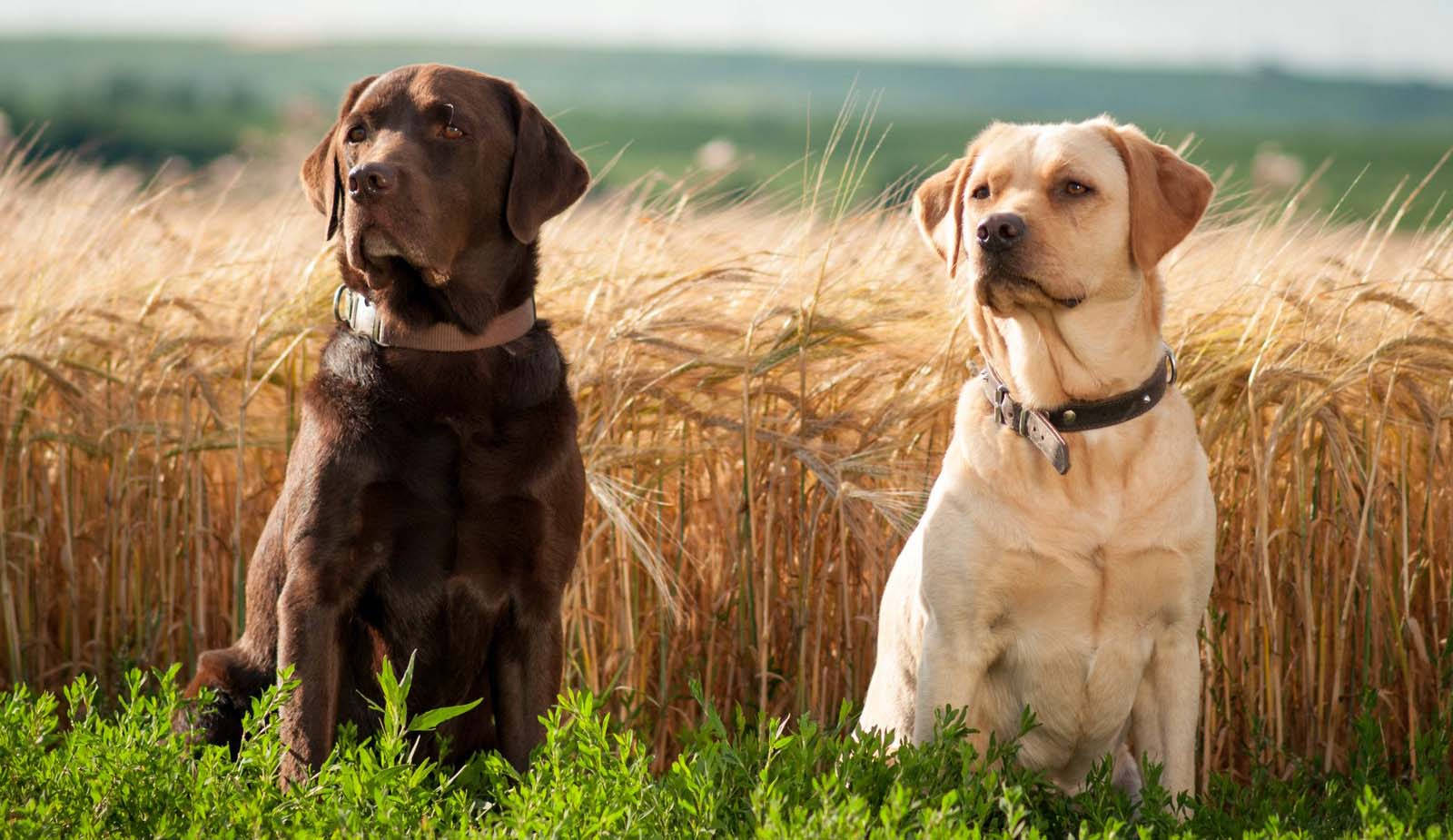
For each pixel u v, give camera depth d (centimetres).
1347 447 542
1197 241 588
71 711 406
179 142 6675
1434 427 545
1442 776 503
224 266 626
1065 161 426
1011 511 426
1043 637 434
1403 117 15050
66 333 609
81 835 349
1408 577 556
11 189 675
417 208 429
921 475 573
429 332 440
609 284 590
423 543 438
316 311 604
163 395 629
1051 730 446
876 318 570
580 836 338
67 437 605
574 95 16175
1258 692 559
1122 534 423
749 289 592
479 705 475
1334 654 562
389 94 458
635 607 589
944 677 431
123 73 14438
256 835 346
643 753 381
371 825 347
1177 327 570
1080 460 425
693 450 583
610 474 580
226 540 630
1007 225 414
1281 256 571
